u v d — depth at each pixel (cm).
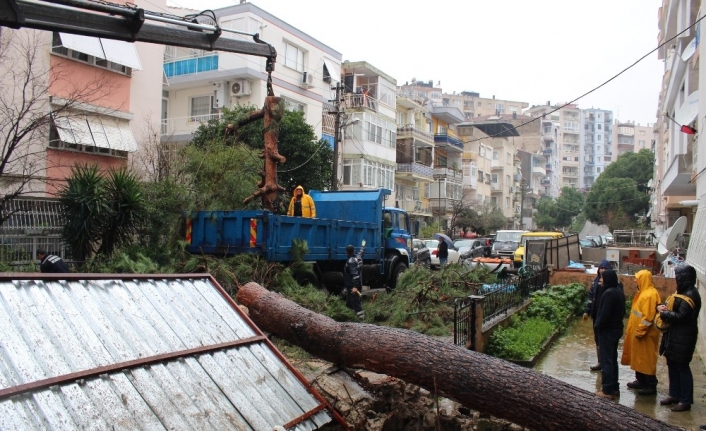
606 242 4109
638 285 741
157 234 1076
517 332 939
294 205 1178
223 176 1262
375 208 1370
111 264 959
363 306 1118
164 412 344
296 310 544
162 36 712
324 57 2848
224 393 392
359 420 490
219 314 473
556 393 404
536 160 8112
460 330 784
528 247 1694
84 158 1487
